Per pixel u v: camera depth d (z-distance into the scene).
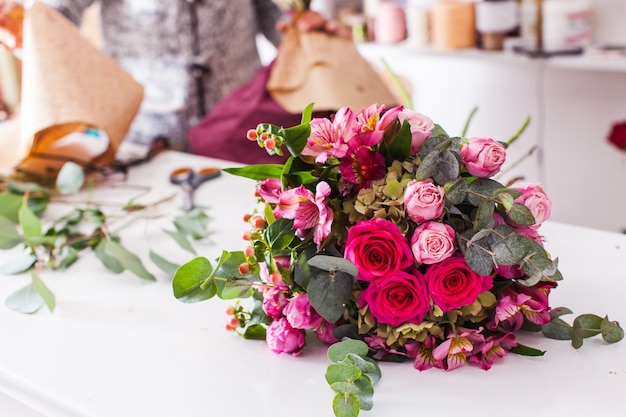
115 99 1.41
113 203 1.30
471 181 0.81
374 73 1.59
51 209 1.29
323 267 0.77
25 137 1.32
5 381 0.84
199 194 1.30
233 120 1.58
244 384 0.80
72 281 1.04
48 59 1.36
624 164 2.30
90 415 0.77
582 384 0.77
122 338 0.89
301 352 0.85
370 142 0.80
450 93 2.62
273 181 0.82
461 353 0.79
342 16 2.68
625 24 2.20
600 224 2.41
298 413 0.75
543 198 0.80
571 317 0.88
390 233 0.78
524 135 2.47
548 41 2.16
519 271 0.79
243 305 0.95
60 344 0.89
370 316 0.79
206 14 1.88
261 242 0.82
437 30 2.37
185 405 0.77
